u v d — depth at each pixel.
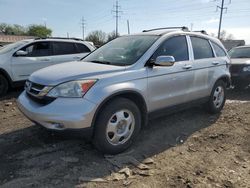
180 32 5.46
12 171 3.73
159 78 4.71
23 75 8.91
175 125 5.64
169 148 4.57
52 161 4.01
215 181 3.60
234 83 9.34
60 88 3.88
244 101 8.09
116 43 5.43
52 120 3.79
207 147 4.64
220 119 6.12
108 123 4.06
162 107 4.90
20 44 9.02
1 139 4.78
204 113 6.45
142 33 5.48
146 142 4.77
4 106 7.25
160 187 3.44
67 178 3.59
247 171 3.87
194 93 5.55
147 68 4.58
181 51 5.34
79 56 9.81
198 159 4.20
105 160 4.07
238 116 6.37
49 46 9.41
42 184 3.45
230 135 5.17
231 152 4.46
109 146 4.13
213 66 6.02
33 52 9.12
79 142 4.63
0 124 5.62
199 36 5.92
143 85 4.46
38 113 3.89
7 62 8.55
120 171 3.77
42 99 3.99
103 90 3.96
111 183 3.51
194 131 5.36
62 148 4.43
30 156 4.15
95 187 3.42
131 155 4.27
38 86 4.12
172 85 4.99
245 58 9.89
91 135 3.96
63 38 9.85
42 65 9.19
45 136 4.88
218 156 4.31
